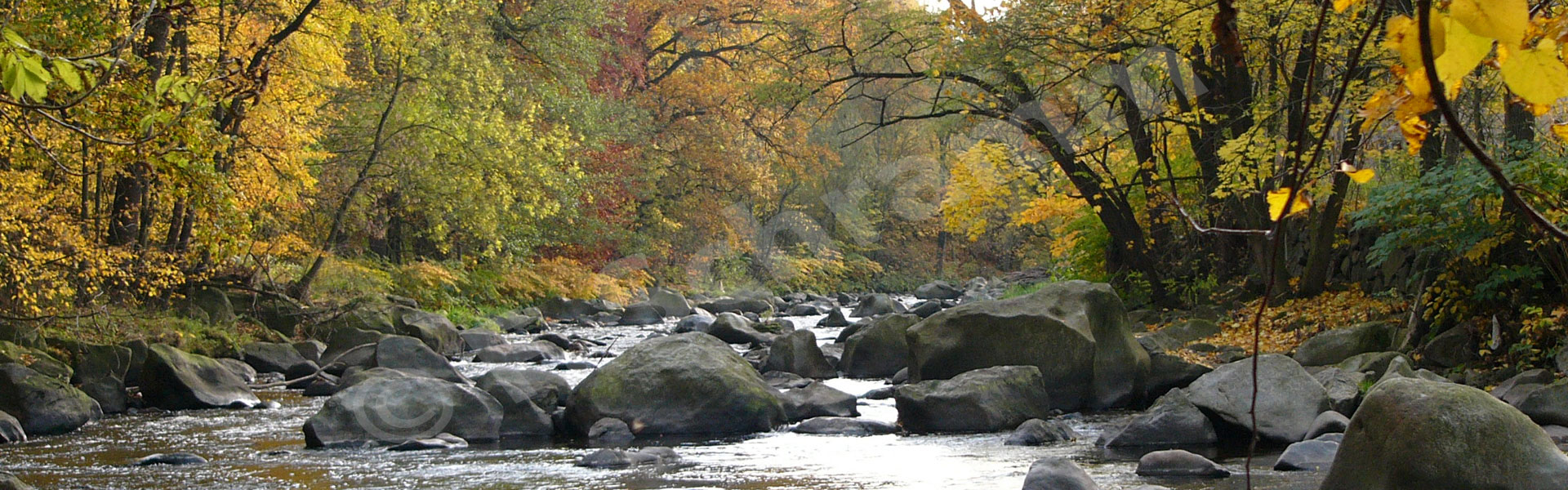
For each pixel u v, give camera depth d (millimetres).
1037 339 11875
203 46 15656
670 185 34750
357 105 21766
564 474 8125
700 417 10211
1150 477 7438
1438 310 11750
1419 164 12453
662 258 35125
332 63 16688
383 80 21562
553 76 28344
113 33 9953
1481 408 5840
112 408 11805
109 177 15680
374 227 25219
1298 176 1118
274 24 15758
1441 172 11070
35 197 13430
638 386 10352
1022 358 11883
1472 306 11453
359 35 20906
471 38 23656
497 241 23938
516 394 10398
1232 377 9250
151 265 15062
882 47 18469
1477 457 5676
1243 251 17906
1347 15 11492
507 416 10312
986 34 16125
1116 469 7840
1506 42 941
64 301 14320
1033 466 6809
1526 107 1026
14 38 4113
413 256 27453
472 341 20250
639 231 34500
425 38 21234
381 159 21344
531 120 24516
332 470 8383
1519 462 5637
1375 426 6090
